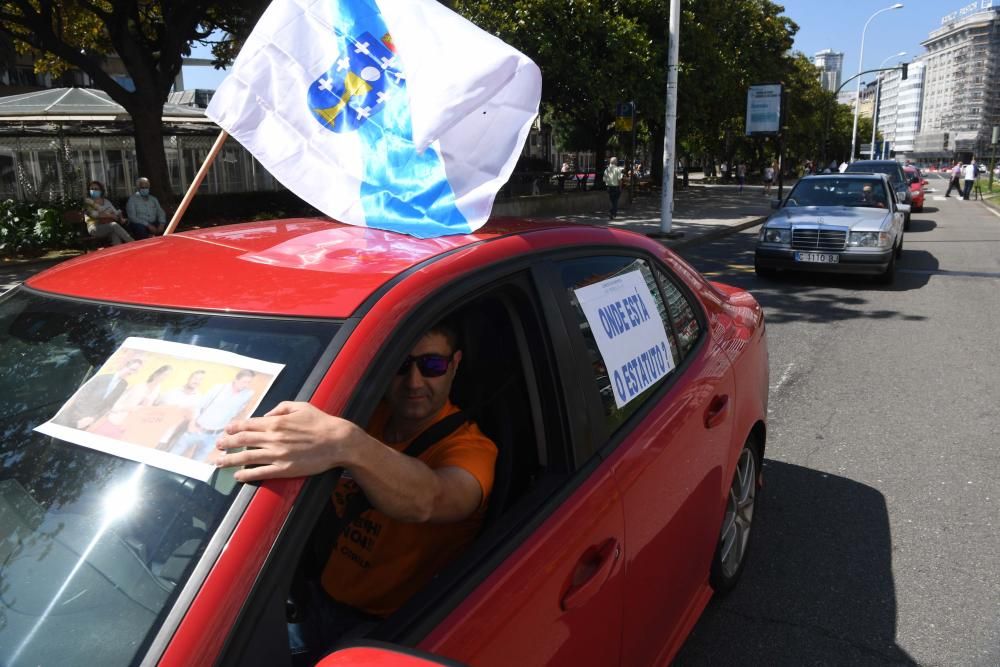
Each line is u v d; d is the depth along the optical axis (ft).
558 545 5.60
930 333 25.02
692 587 8.36
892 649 9.25
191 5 49.52
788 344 23.94
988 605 10.06
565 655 5.48
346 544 6.00
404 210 7.11
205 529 4.07
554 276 6.69
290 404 4.34
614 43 65.00
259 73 7.97
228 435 4.26
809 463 14.66
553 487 6.00
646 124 104.47
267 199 66.59
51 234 42.16
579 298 6.95
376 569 5.87
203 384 4.76
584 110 80.59
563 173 89.66
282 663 3.93
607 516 6.15
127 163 68.13
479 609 4.88
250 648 3.80
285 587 4.01
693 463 7.91
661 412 7.54
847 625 9.71
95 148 65.36
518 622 5.05
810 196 37.76
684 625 8.10
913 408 17.65
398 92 7.53
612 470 6.45
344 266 5.66
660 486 7.09
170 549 4.08
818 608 10.07
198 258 6.28
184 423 4.59
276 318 5.06
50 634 4.00
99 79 49.67
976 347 23.07
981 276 36.81
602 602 5.97
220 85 7.98
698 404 8.20
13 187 59.67
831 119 240.53
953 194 125.18
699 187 136.87
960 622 9.73
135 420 4.76
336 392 4.54
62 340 5.53
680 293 9.25
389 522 5.89
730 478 9.16
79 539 4.32
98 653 3.83
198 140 73.05
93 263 6.61
